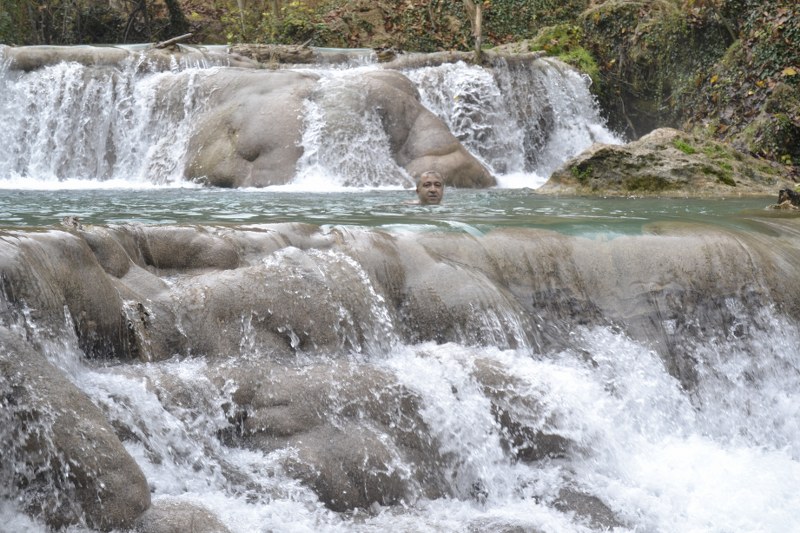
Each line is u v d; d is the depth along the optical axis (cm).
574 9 2422
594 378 611
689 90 2003
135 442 427
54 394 390
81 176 1631
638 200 1134
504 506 501
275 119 1504
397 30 2481
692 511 521
